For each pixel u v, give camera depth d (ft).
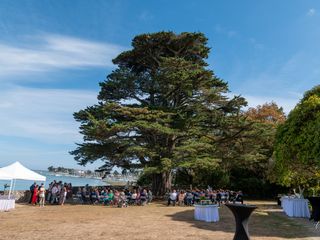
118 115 96.53
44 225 46.85
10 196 70.90
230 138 102.99
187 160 92.48
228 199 91.40
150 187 120.88
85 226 46.29
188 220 54.65
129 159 96.07
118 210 69.00
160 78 99.45
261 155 104.94
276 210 76.48
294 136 54.80
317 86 59.11
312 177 68.74
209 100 102.78
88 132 86.58
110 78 106.32
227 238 39.01
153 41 105.50
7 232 40.96
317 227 50.34
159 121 95.86
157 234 40.81
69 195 93.04
